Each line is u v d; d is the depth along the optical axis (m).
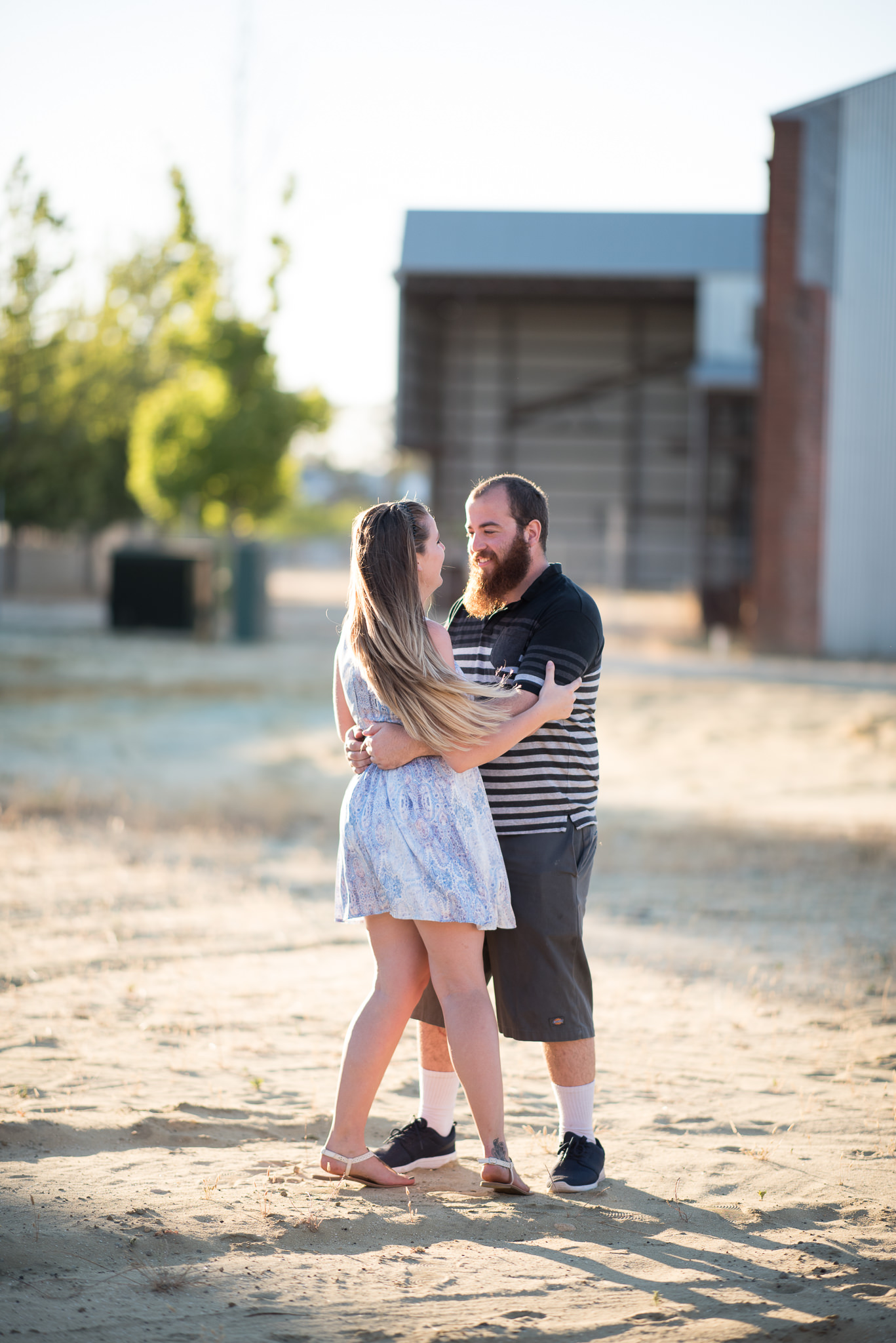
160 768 23.14
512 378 86.06
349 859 6.07
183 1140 6.51
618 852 16.00
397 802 5.94
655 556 86.62
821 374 45.06
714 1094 7.43
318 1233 5.38
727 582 60.25
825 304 44.88
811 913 12.72
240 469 73.38
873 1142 6.63
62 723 28.59
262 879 13.72
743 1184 6.04
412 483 169.38
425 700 5.82
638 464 86.44
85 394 32.88
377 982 6.12
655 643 50.56
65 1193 5.66
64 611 65.62
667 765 24.34
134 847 15.33
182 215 33.47
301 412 74.94
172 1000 9.10
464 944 5.95
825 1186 6.00
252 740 26.92
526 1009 6.10
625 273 73.00
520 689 5.97
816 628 45.75
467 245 73.62
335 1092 7.31
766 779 22.78
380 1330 4.52
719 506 77.56
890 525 45.59
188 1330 4.48
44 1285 4.79
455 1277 5.00
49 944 10.51
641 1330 4.55
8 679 36.19
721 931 11.91
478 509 6.29
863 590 45.75
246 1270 5.00
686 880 14.41
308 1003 9.14
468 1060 5.89
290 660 43.38
